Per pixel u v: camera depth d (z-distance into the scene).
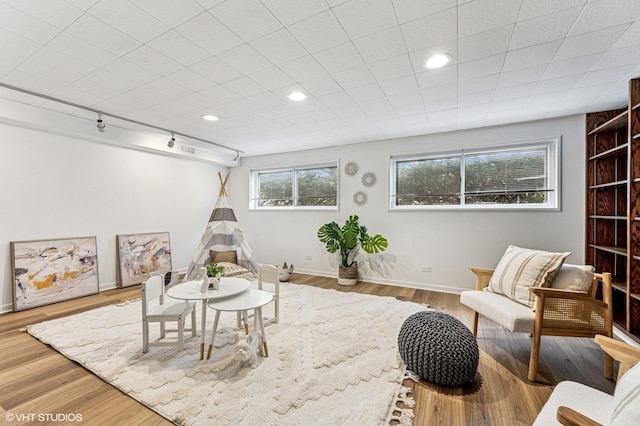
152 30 1.85
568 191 3.48
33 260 3.43
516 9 1.65
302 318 3.06
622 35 1.89
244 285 2.66
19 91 2.79
